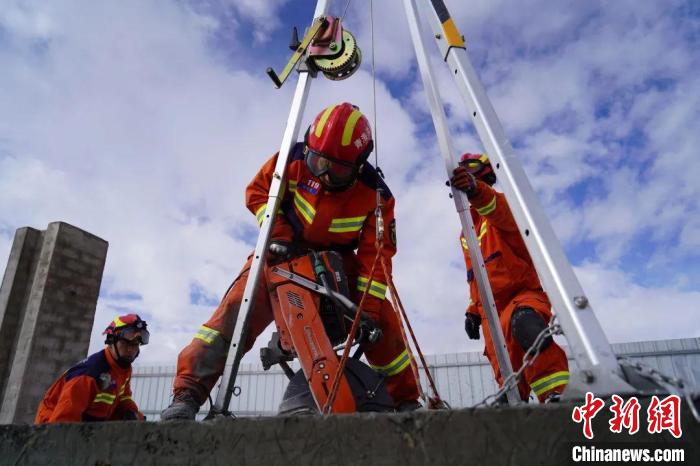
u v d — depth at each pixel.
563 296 1.03
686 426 0.79
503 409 0.87
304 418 0.98
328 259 1.96
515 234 2.58
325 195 2.19
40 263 5.84
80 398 3.28
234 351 1.77
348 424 0.95
